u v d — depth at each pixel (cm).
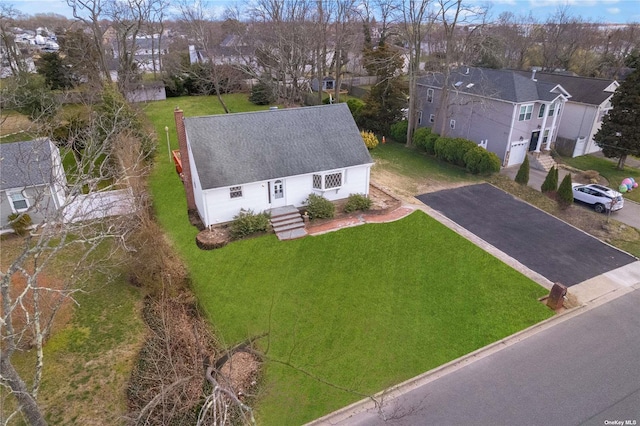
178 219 2309
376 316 1648
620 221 2467
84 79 4453
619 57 6056
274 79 4850
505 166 3309
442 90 3434
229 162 2175
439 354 1483
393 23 4681
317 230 2227
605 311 1700
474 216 2447
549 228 2338
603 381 1371
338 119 2519
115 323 1595
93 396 1293
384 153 3466
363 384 1357
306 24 4466
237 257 1988
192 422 1183
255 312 1655
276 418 1241
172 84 5059
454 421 1232
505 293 1795
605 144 3222
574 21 6562
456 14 3091
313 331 1568
